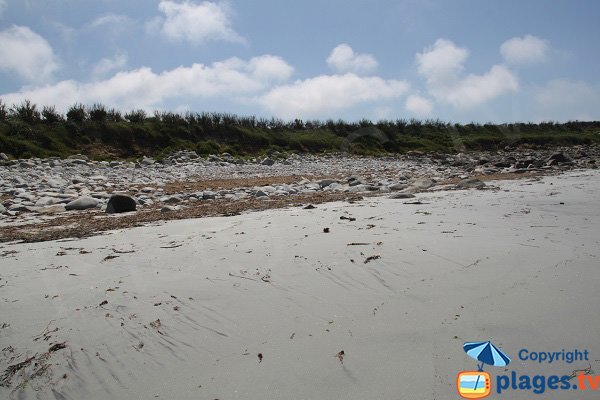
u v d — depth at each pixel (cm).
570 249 587
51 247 696
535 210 890
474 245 617
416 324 393
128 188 1609
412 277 504
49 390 335
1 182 1638
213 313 432
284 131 4012
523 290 454
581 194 1127
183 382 334
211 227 815
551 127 6025
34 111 3002
